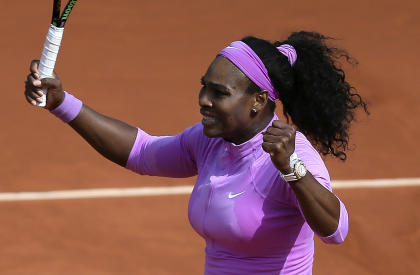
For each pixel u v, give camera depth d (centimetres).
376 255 2677
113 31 5247
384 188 3177
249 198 1191
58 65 4572
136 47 5000
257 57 1172
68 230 2745
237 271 1237
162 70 4628
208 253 1278
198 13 5728
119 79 4438
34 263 2542
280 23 5678
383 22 5678
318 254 2659
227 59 1170
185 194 3028
